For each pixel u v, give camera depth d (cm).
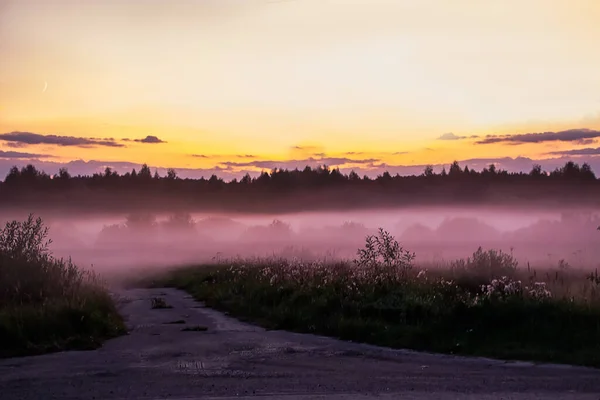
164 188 13288
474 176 12231
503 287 1717
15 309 1555
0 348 1355
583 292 1622
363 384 1013
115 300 2627
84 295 1853
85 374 1102
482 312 1523
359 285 2012
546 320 1445
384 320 1686
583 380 1038
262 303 2280
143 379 1057
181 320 2058
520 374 1102
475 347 1379
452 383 1018
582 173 11531
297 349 1419
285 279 2452
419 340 1461
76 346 1439
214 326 1912
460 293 1769
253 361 1258
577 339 1341
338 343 1522
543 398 897
